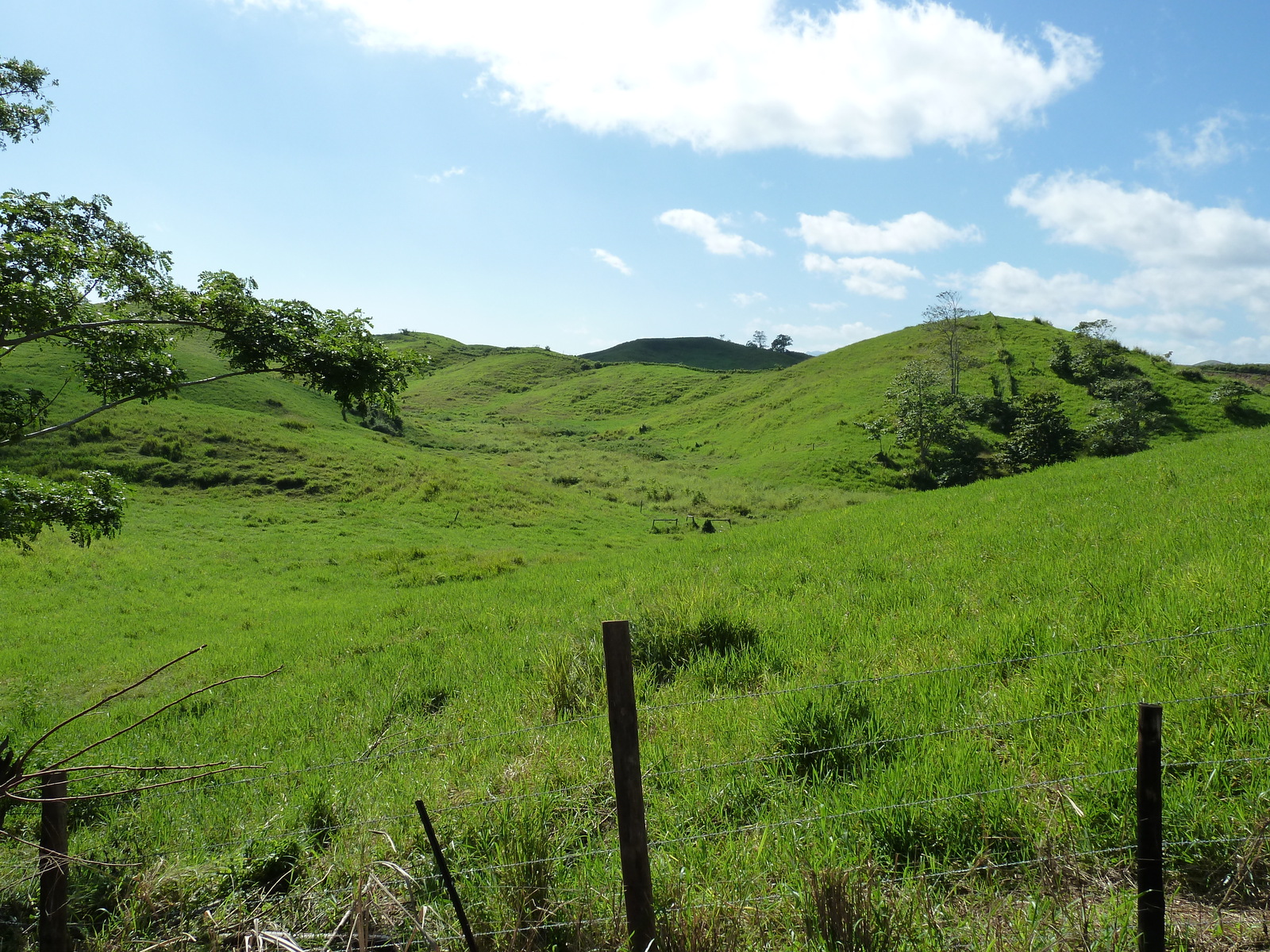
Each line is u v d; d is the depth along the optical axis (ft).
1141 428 241.96
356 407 30.07
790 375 412.98
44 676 53.21
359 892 12.33
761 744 18.84
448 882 11.58
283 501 153.99
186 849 17.17
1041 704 18.35
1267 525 32.40
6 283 26.94
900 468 246.06
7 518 25.55
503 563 96.58
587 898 13.14
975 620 27.61
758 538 64.59
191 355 254.27
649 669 27.81
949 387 301.02
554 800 17.29
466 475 185.26
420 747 25.40
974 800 14.29
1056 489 59.98
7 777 12.39
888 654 25.12
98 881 15.43
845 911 11.25
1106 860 12.60
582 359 648.38
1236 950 10.45
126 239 31.86
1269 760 13.84
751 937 11.60
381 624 56.24
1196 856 12.50
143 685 48.88
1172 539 33.71
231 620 73.97
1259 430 84.99
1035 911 11.09
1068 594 28.12
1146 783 9.73
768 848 14.05
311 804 19.40
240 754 28.02
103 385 32.65
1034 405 246.06
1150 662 18.99
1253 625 19.26
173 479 156.97
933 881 12.92
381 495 162.81
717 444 326.44
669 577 50.39
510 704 28.02
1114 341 321.32
